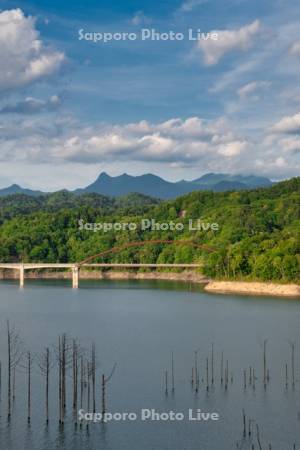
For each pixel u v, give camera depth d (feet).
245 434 300.40
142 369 411.75
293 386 369.09
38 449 283.38
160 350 481.87
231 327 610.65
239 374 396.78
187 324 639.35
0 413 324.39
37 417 319.47
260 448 277.85
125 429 304.30
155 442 291.17
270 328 599.57
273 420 316.60
